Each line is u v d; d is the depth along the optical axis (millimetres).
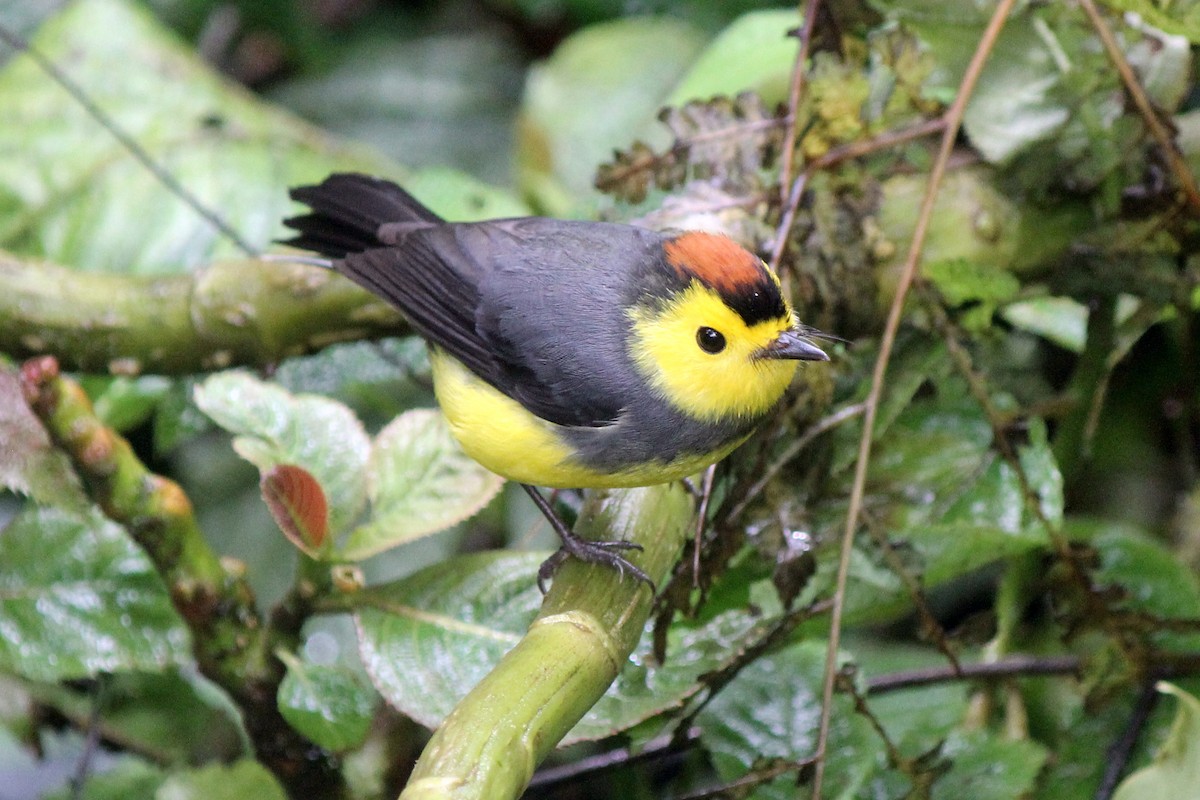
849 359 7285
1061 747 7180
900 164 7238
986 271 7023
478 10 11398
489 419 6598
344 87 11016
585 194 9180
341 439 6051
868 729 6645
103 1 9695
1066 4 6852
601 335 6484
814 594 6934
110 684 7289
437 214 8258
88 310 7547
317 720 5801
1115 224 7227
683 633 6281
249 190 9203
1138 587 7539
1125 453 8891
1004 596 7410
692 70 8914
